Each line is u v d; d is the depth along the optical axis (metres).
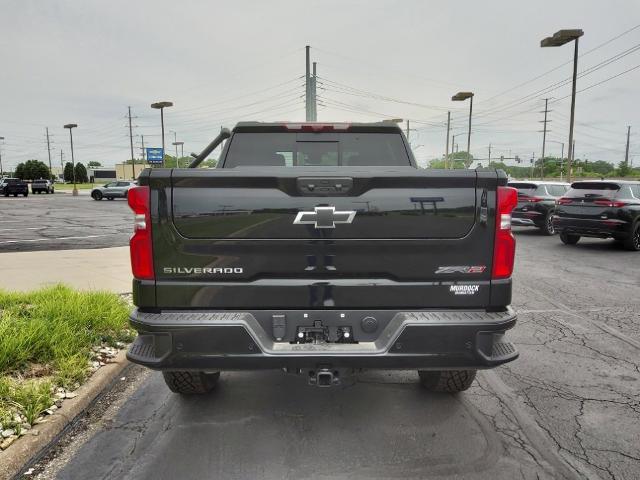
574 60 27.95
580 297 7.61
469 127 47.41
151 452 3.13
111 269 9.14
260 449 3.15
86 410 3.74
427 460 3.03
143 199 2.85
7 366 4.09
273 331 2.91
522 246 13.84
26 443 3.07
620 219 12.39
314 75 46.38
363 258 2.89
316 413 3.66
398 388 4.12
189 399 3.92
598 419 3.61
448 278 2.93
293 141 4.34
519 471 2.92
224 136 4.14
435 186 2.88
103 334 5.10
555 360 4.86
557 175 100.88
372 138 4.39
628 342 5.43
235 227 2.85
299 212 2.84
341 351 2.83
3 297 6.05
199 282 2.89
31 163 122.31
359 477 2.84
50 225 19.59
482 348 2.88
